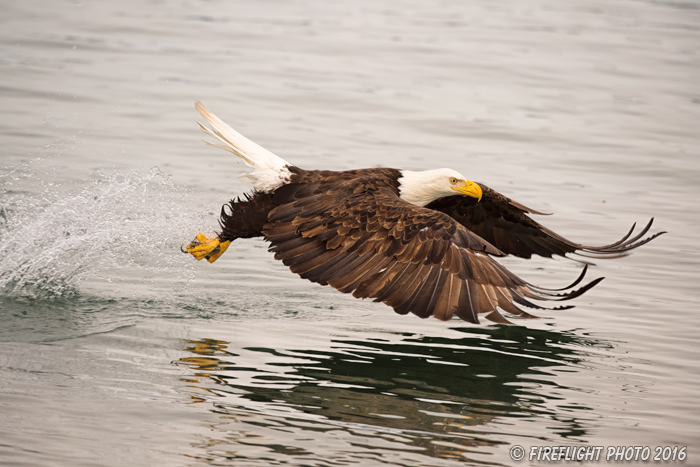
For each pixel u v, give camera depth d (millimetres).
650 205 16141
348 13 30750
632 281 12781
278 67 23531
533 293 8773
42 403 8500
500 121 20547
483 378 9633
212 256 10945
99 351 9773
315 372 9547
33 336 10062
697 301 12055
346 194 9805
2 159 15898
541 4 34000
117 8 29031
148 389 8930
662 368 10008
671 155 19016
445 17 30922
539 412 8875
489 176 17062
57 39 24547
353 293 8906
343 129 19266
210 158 17078
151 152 17078
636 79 24406
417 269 8852
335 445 8023
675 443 8305
